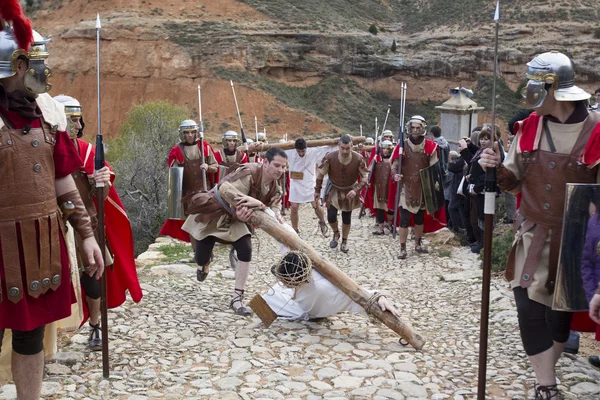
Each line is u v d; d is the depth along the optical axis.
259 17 72.81
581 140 4.12
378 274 9.80
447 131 20.44
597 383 4.95
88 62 69.31
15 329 3.69
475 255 10.67
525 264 4.25
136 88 67.44
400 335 5.98
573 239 3.97
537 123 4.26
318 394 4.91
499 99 66.62
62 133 3.89
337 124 66.69
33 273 3.65
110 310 6.85
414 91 73.31
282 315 6.71
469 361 5.60
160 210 22.31
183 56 66.94
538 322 4.26
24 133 3.63
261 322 6.62
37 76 3.60
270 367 5.42
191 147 9.66
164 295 7.58
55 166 3.90
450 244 12.00
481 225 10.85
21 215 3.61
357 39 73.38
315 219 17.11
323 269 6.29
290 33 71.81
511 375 5.23
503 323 6.72
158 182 23.78
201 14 71.69
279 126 63.03
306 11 76.12
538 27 69.56
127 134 33.19
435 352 5.86
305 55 72.12
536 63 4.11
